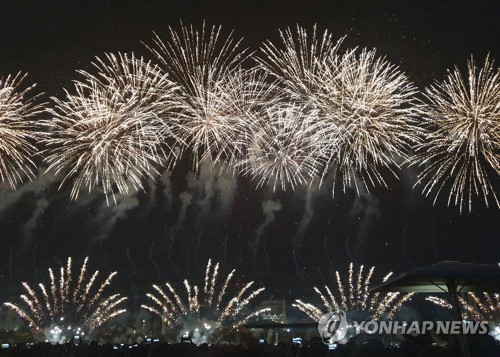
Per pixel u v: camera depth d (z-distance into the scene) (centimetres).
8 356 1625
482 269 1387
